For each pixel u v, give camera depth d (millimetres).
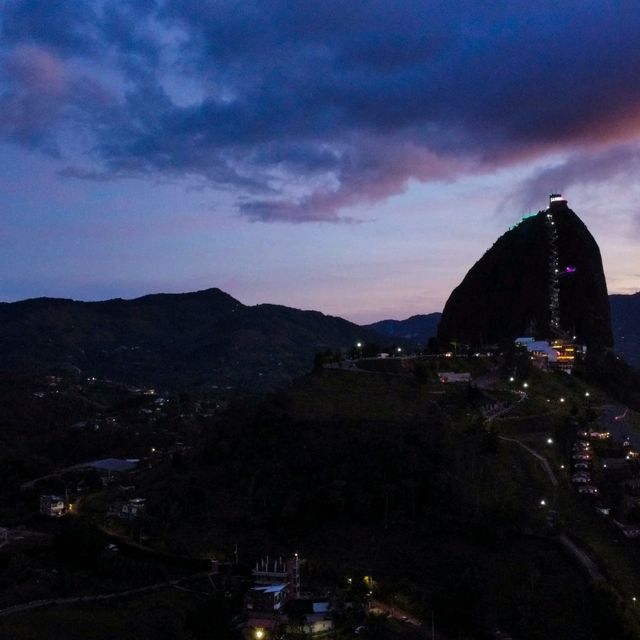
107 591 105375
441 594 94250
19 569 113188
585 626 89000
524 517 111375
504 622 92750
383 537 114500
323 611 94375
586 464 131875
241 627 91750
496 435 134125
